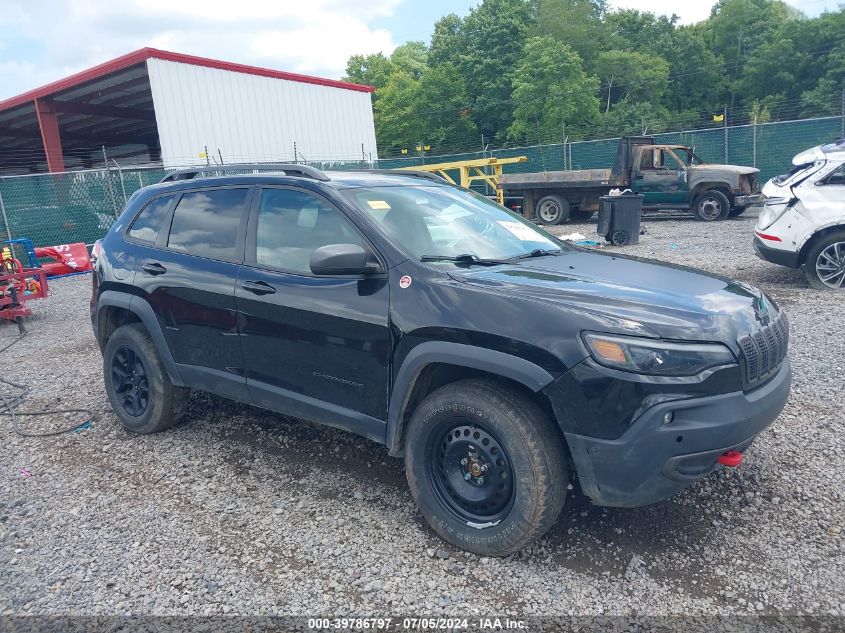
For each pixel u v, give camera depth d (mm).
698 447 2682
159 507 3682
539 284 3088
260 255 3865
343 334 3379
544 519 2867
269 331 3715
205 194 4320
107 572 3082
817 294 8188
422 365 3070
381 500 3662
